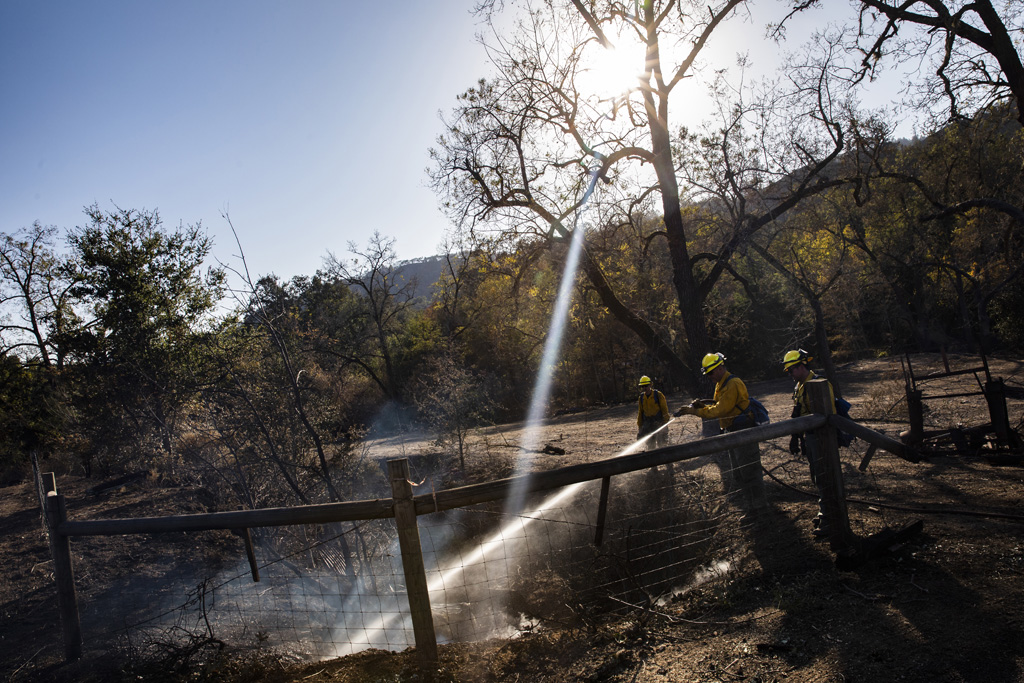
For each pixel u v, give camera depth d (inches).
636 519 294.2
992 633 129.7
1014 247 703.1
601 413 1023.0
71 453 678.5
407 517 149.9
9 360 890.1
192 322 694.5
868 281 922.1
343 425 372.2
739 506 252.1
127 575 254.4
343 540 287.4
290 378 323.3
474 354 1171.9
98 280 746.2
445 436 551.5
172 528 167.8
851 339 1412.4
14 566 294.0
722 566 201.6
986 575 154.6
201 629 195.3
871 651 130.3
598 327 1251.8
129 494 443.8
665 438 399.5
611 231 602.9
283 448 315.9
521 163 576.4
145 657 179.2
